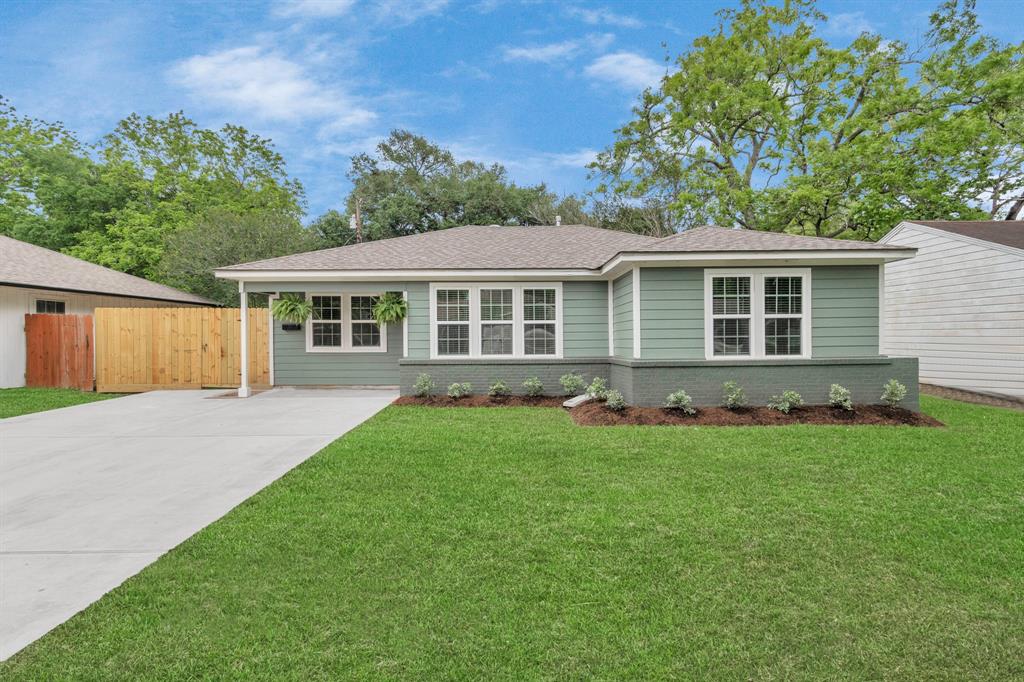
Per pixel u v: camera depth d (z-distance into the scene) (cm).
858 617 287
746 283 974
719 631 275
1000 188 1931
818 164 2070
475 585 322
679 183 2630
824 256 930
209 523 428
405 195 3228
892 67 2167
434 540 388
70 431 823
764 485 516
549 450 659
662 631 275
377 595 311
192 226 2359
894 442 697
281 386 1395
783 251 928
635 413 889
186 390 1347
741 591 315
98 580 332
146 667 246
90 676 239
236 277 1186
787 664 249
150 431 816
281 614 290
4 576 338
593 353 1202
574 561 354
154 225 2772
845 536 395
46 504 479
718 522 421
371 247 1402
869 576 334
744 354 973
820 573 338
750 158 2522
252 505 466
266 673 241
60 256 1858
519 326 1201
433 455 636
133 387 1347
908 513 441
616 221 3125
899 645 263
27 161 2717
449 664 248
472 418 905
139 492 512
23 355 1440
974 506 459
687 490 500
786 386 951
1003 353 1158
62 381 1432
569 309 1203
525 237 1529
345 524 419
